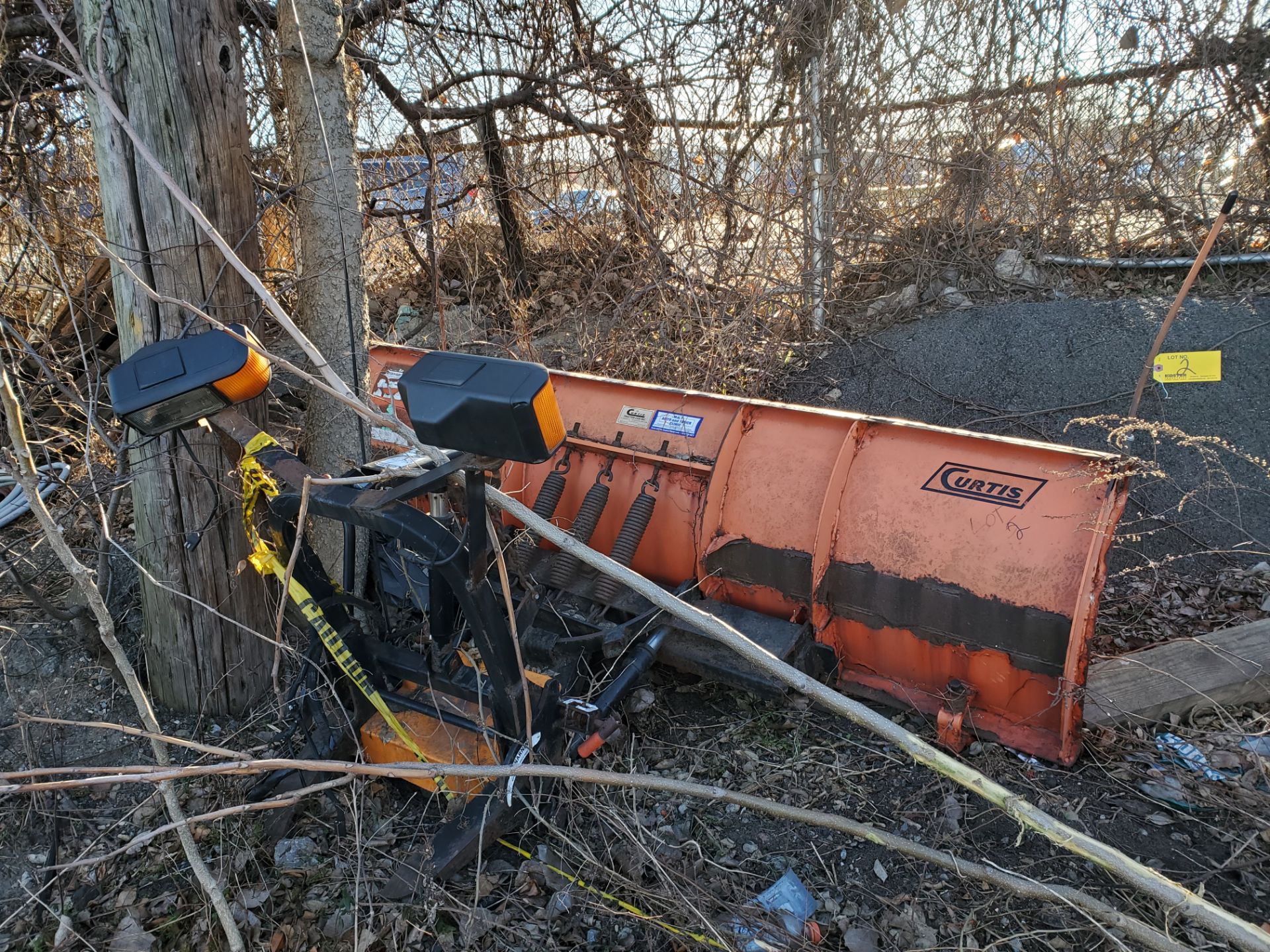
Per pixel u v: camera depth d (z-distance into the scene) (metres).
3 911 2.45
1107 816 2.58
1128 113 6.32
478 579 2.17
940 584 2.67
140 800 2.83
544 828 2.65
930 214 6.62
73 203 3.90
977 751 2.82
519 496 3.60
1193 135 6.25
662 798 2.79
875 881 2.46
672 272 6.09
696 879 2.47
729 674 2.83
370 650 2.68
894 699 3.01
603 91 6.01
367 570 3.01
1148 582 4.07
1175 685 3.04
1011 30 6.17
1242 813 2.54
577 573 3.29
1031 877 2.41
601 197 6.73
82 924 2.41
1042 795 2.66
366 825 2.69
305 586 2.47
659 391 3.45
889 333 6.09
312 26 3.10
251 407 3.08
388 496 2.06
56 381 3.18
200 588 3.04
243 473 2.26
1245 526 4.28
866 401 5.67
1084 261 6.20
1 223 3.83
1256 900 2.30
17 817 2.75
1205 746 2.86
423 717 2.70
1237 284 5.69
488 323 6.84
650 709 3.22
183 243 2.79
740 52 6.04
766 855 2.58
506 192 6.78
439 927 2.35
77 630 3.48
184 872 2.55
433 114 5.62
